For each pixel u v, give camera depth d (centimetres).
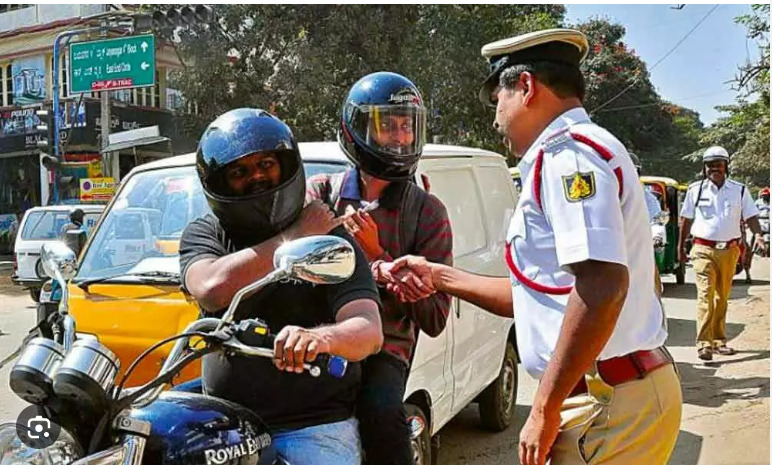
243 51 1852
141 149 2170
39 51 2233
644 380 248
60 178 1806
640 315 250
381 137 315
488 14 2008
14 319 1176
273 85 1828
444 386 448
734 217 800
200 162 245
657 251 1307
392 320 314
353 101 320
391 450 280
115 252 431
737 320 1071
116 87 1678
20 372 185
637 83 3647
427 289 305
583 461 251
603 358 248
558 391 236
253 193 242
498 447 561
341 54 1839
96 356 186
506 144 273
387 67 1867
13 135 2280
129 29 1908
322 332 208
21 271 1302
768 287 1425
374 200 327
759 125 1658
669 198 1408
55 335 215
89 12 2181
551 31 254
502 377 585
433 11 1986
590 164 238
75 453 185
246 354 192
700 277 813
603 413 249
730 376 747
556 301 249
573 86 256
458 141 2161
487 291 298
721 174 802
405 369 307
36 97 2253
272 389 244
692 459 526
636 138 4200
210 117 1855
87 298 392
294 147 247
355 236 307
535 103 257
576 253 231
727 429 586
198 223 270
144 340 371
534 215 252
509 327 589
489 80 275
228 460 209
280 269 195
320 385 246
